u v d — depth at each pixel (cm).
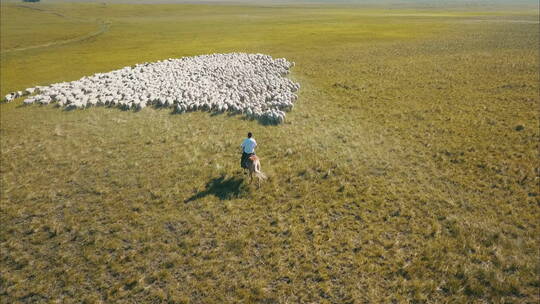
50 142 2533
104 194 1834
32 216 1662
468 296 1143
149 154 2281
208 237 1473
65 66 5812
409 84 3828
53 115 3120
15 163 2225
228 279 1248
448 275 1224
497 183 1783
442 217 1536
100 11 18350
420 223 1507
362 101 3309
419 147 2262
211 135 2547
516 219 1498
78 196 1825
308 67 5006
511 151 2125
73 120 2964
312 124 2728
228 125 2738
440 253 1319
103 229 1548
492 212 1555
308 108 3127
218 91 3500
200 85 3672
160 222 1582
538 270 1225
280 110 3016
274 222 1559
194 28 11200
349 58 5569
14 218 1650
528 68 4103
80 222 1603
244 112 2997
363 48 6462
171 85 3662
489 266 1248
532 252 1309
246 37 8750
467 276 1207
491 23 9819
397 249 1353
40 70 5538
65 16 15912
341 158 2134
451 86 3644
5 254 1411
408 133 2498
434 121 2694
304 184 1852
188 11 19162
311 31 9519
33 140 2591
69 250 1428
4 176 2056
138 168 2098
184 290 1208
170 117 2945
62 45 8419
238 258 1346
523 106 2894
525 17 11906
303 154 2205
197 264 1320
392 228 1480
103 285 1238
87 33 10450
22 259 1374
